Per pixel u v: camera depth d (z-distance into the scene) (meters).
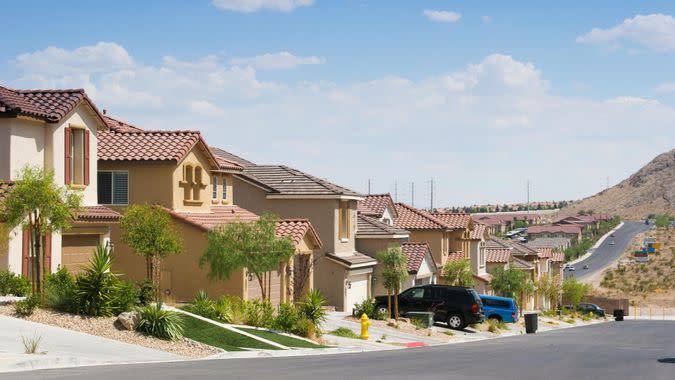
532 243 194.88
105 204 33.84
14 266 24.75
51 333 19.97
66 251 28.14
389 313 39.06
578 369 20.59
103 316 22.31
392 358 22.70
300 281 38.75
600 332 47.06
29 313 21.33
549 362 22.58
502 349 28.39
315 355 23.39
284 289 36.06
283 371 17.70
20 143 25.80
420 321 37.97
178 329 22.31
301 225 37.62
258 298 31.84
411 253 51.81
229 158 49.44
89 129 29.64
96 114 29.78
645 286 137.25
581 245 197.38
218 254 30.05
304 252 38.31
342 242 45.06
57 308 22.30
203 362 19.42
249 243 29.81
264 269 30.25
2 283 23.64
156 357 19.78
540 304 81.25
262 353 22.38
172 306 27.69
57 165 27.48
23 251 25.19
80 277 22.58
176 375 16.08
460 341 35.34
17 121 25.66
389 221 56.78
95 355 18.56
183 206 34.47
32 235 22.77
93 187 29.92
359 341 29.11
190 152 35.06
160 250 29.03
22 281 23.91
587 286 93.12
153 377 15.58
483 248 68.00
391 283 38.16
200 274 32.56
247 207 44.84
